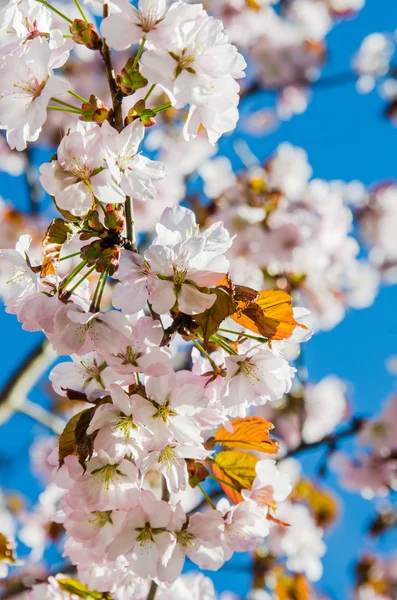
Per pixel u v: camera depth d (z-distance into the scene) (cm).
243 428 77
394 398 154
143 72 70
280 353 77
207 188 170
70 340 71
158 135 175
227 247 73
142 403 71
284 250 154
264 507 77
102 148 71
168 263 71
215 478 77
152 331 71
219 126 72
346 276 168
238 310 72
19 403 124
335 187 173
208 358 74
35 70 72
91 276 79
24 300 72
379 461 158
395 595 188
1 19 72
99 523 73
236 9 190
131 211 73
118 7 72
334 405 184
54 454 75
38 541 160
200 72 71
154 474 97
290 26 199
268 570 137
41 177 71
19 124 72
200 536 74
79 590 81
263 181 162
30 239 74
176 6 71
